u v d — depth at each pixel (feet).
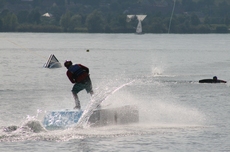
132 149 199.93
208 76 525.34
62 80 470.80
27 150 196.65
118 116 241.14
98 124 232.12
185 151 198.08
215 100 334.44
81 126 226.38
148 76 522.88
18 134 216.33
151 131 229.66
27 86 415.23
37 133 217.97
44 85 423.64
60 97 347.15
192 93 370.32
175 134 224.12
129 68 632.38
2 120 256.11
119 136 218.38
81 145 203.51
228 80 483.51
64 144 204.95
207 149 201.16
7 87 407.03
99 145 204.33
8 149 197.67
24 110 289.94
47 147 200.85
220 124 248.52
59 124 226.99
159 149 200.54
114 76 517.55
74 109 235.61
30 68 620.90
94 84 435.94
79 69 241.14
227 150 199.62
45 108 298.56
